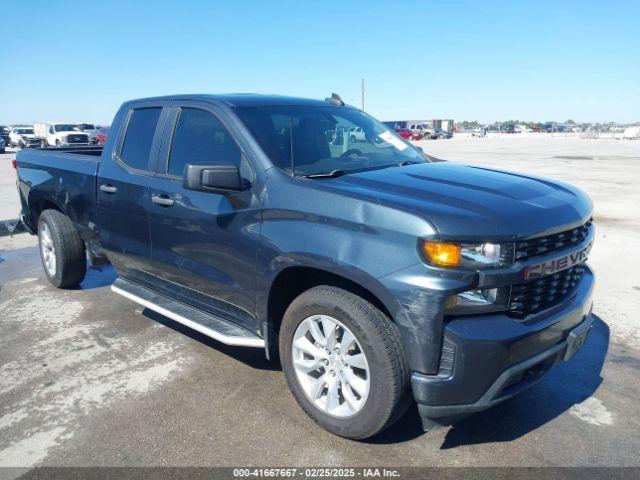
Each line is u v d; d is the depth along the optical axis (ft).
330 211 9.41
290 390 10.80
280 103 12.83
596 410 10.89
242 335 11.45
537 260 8.77
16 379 12.34
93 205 15.42
